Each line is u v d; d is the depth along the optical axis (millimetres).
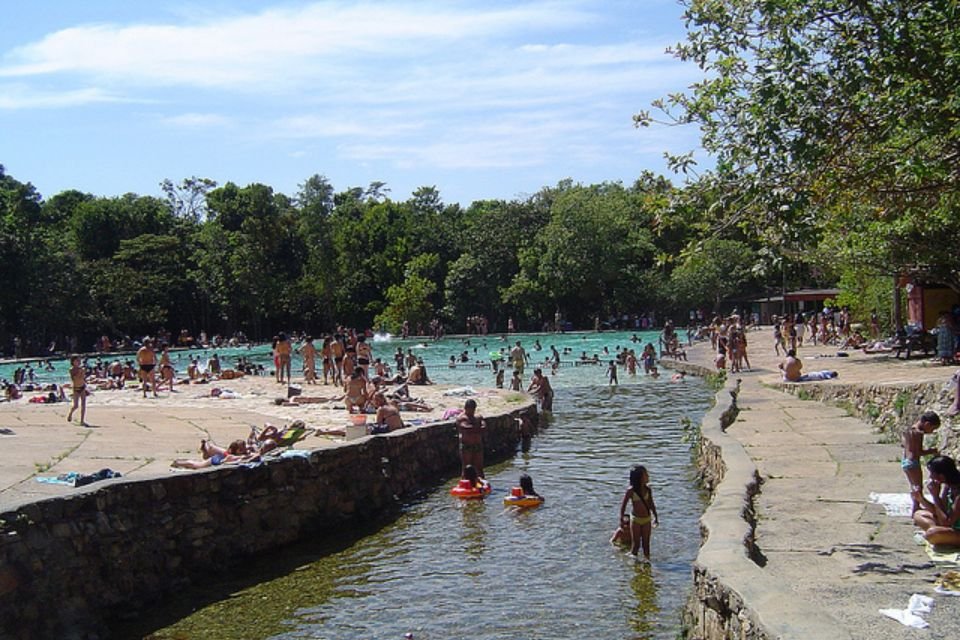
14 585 10297
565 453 23422
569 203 89875
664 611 11047
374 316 96375
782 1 10789
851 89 10648
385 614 11484
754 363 39781
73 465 15273
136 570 12273
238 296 90875
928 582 8516
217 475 14180
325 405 27297
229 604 12250
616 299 89375
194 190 120438
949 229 24719
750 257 83250
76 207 98688
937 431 13617
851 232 18062
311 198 96312
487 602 11742
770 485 13234
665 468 20438
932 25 10914
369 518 17219
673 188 11281
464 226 106500
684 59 11648
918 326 34656
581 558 13523
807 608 7141
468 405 19609
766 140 10477
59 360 68625
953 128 10703
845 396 22047
